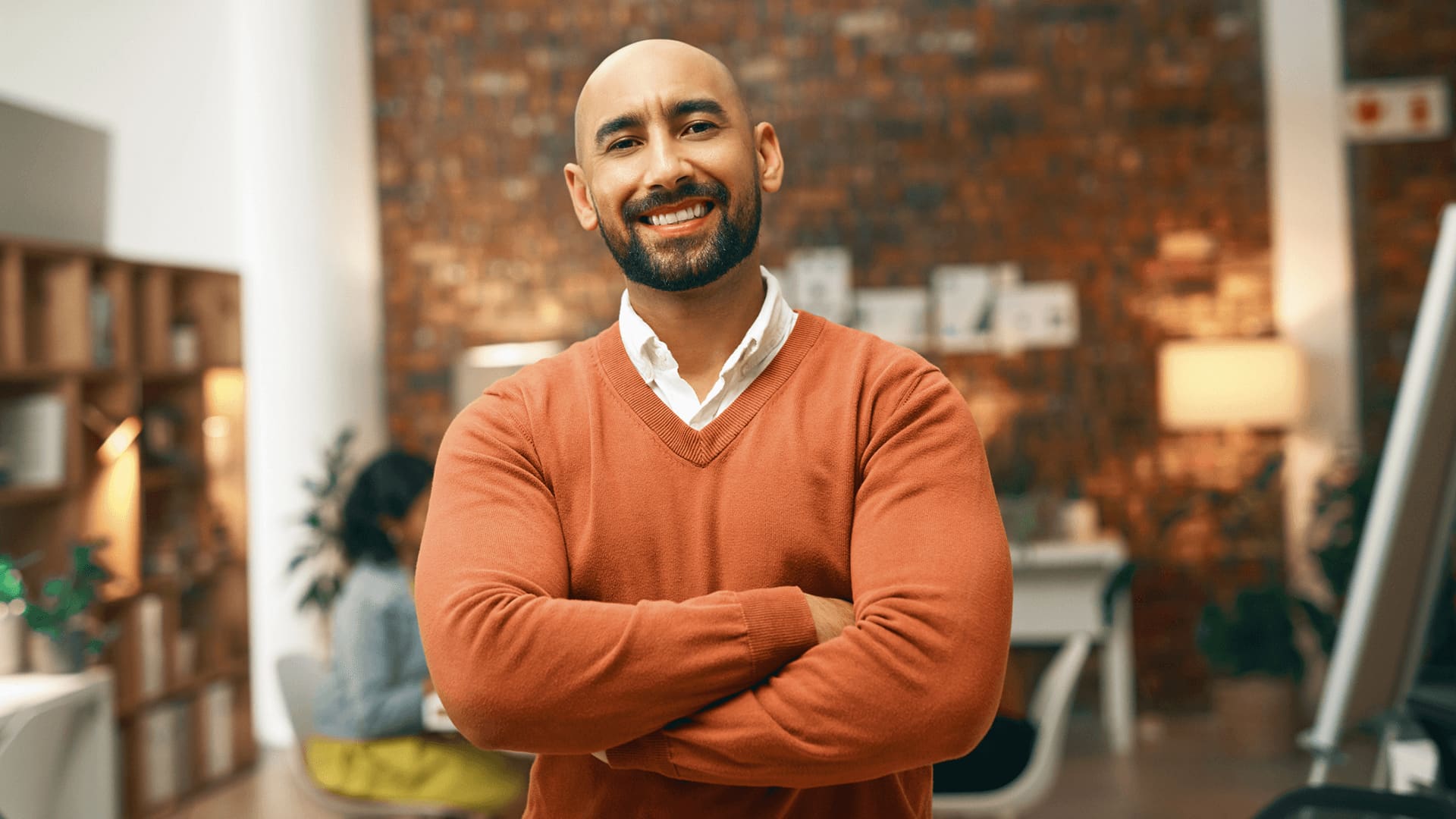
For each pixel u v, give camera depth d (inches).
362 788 117.3
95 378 178.4
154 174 238.2
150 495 198.8
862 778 40.8
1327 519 219.0
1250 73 233.1
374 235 244.8
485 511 45.1
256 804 182.7
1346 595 200.7
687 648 40.3
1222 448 232.2
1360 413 229.1
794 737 39.8
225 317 205.2
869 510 43.6
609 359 47.5
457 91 248.1
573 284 246.1
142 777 175.2
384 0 248.8
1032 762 118.1
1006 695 174.4
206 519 198.8
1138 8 235.3
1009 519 213.2
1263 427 231.0
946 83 239.0
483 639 41.4
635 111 44.9
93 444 178.1
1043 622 209.6
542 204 246.8
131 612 176.6
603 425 46.1
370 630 119.6
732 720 40.4
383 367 247.8
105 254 175.6
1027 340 236.1
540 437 46.5
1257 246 232.5
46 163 168.6
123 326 179.3
